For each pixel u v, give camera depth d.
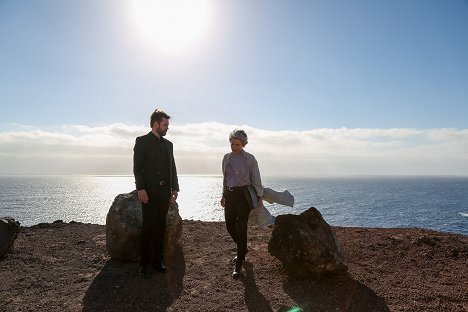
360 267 5.11
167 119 4.89
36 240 6.76
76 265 5.29
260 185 4.88
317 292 4.27
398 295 4.17
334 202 119.25
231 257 5.60
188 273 4.93
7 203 101.56
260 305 3.95
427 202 125.19
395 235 6.80
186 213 78.88
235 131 4.91
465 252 5.71
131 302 4.02
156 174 4.80
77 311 3.80
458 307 3.88
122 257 5.39
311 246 4.57
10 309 3.85
